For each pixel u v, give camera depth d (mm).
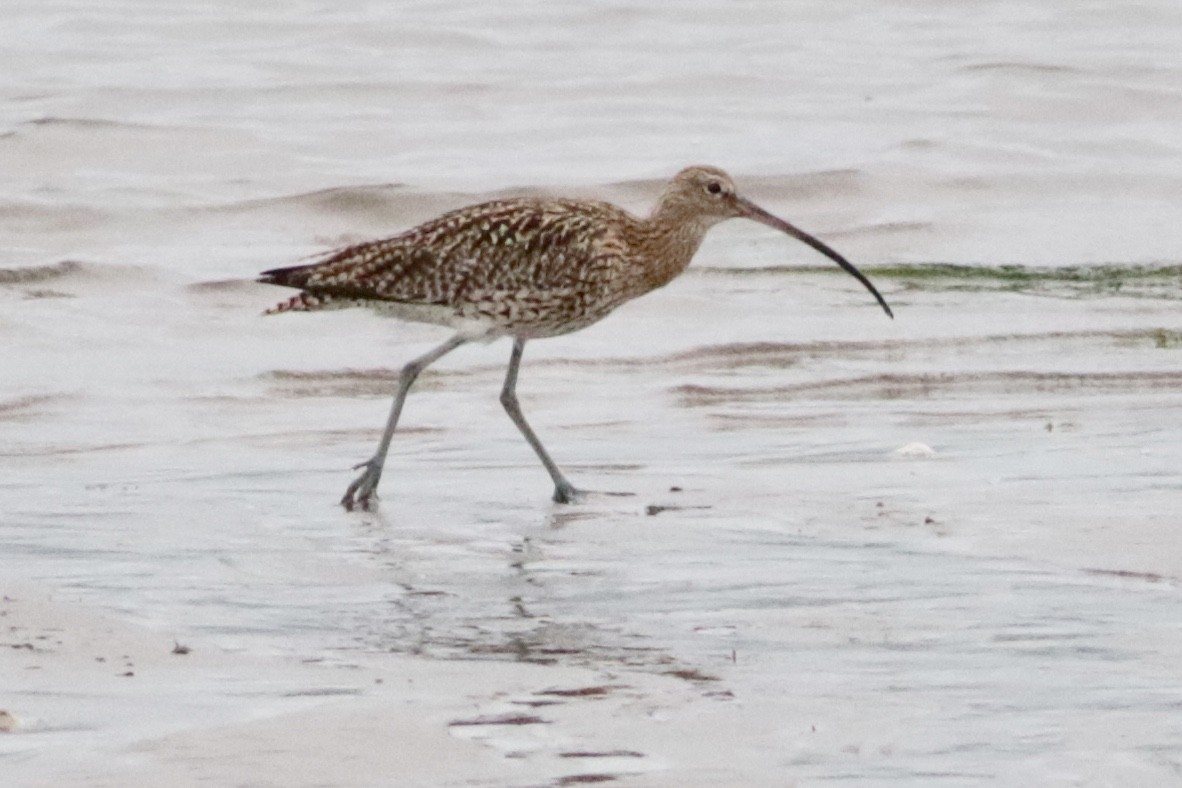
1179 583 17906
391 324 31312
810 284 34781
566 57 53375
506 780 13172
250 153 43312
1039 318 32375
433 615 17203
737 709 14625
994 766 13539
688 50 54406
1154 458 23109
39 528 19906
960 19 59656
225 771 13195
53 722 14117
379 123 46344
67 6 57594
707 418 26266
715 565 18750
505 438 25312
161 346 30047
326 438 25359
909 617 16969
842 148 44781
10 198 38500
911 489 21703
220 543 19531
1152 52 55312
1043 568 18438
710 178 24047
